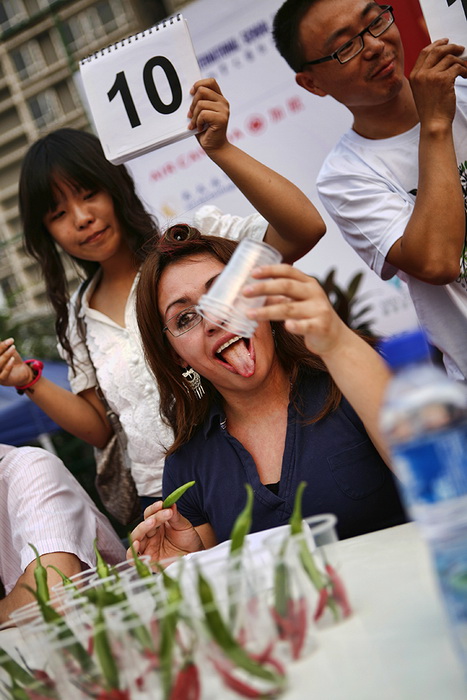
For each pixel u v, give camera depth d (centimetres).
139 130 221
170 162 389
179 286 181
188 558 138
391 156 235
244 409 185
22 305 662
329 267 409
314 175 388
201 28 382
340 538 177
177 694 91
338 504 176
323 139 382
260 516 180
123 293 276
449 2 210
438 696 79
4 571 220
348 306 404
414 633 93
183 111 217
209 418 191
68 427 282
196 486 192
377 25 219
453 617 79
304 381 184
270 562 98
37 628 106
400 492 179
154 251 191
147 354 195
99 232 268
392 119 234
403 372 83
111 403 272
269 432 185
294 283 125
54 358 618
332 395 179
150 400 262
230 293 124
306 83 242
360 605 107
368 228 236
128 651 94
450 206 212
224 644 89
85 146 268
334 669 90
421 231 214
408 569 118
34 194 269
